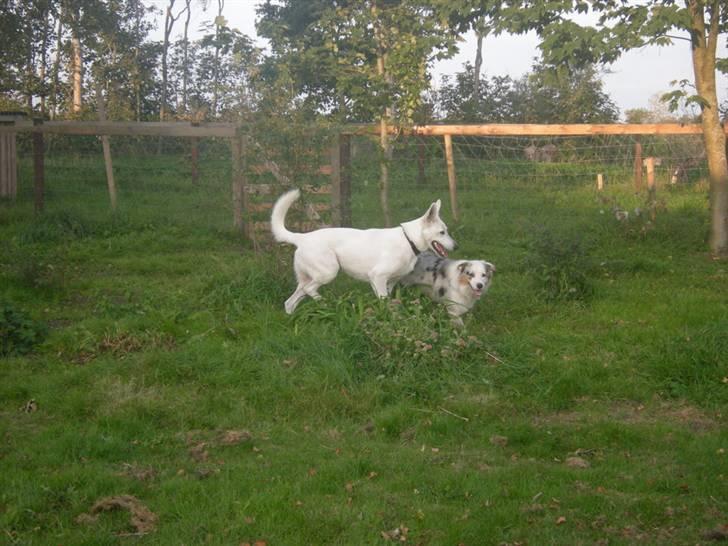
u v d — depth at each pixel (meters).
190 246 11.02
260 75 9.28
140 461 5.16
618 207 11.81
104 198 14.12
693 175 15.03
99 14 27.58
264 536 4.14
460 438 5.62
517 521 4.34
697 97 10.25
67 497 4.55
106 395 6.17
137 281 9.20
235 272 8.83
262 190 9.30
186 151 17.67
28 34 24.58
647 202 11.83
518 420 5.91
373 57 11.05
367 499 4.59
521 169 16.30
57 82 28.11
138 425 5.66
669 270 9.57
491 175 15.49
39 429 5.66
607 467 5.08
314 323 7.38
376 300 7.42
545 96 27.00
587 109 26.53
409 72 10.46
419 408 6.05
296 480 4.82
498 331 7.62
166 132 11.63
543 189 14.69
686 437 5.58
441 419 5.81
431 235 7.79
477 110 25.72
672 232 11.20
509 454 5.37
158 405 5.99
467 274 7.56
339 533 4.21
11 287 8.60
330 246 7.76
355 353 6.70
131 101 28.72
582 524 4.33
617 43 9.76
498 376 6.59
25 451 5.19
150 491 4.68
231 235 11.41
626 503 4.57
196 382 6.49
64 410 5.93
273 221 7.90
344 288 8.36
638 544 4.11
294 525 4.25
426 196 13.91
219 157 13.23
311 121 9.01
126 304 7.99
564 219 12.18
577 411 6.21
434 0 10.62
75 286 8.91
